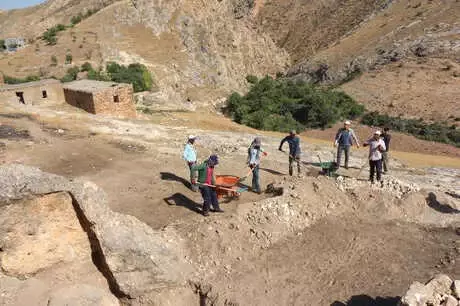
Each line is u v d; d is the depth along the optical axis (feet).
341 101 175.01
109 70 177.78
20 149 54.29
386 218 38.68
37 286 26.76
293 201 38.04
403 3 268.00
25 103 95.35
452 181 56.18
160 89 182.19
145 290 28.43
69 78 161.99
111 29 221.66
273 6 387.14
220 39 256.11
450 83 174.50
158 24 228.22
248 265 31.73
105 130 68.23
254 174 41.55
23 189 26.78
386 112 169.27
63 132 64.49
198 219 35.55
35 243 27.48
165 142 63.16
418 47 204.85
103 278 28.86
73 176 45.98
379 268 31.63
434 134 139.54
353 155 70.03
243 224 34.78
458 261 31.86
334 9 337.72
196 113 143.74
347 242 34.86
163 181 44.73
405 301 23.06
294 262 32.35
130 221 29.96
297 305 27.94
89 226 28.43
